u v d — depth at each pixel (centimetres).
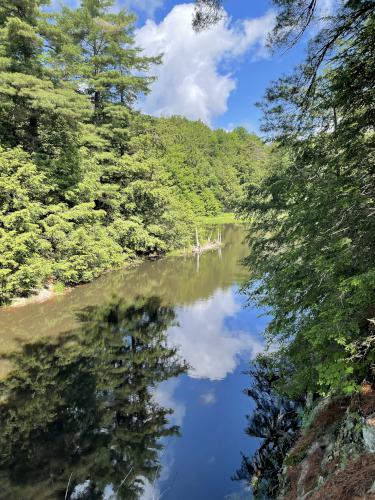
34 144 1705
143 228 2661
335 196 473
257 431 715
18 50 1545
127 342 1166
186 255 2972
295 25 471
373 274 349
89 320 1340
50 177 1689
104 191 2273
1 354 1031
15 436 686
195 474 597
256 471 596
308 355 540
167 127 7475
